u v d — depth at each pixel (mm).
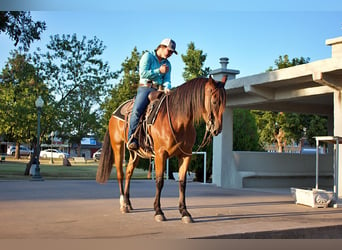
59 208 7020
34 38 14547
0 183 12656
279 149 29594
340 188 8992
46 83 18719
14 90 20172
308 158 14617
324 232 5484
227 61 12898
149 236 4707
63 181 13844
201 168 17766
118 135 6852
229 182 13164
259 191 11305
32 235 4773
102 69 19266
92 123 19391
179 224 5508
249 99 12367
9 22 13828
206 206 7602
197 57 28062
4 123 19906
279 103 13547
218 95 5125
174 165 18016
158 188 5824
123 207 6586
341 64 8320
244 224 5551
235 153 13219
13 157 51938
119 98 24406
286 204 8188
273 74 10203
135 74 25516
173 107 5590
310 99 12414
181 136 5605
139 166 19344
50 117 18641
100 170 7266
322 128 23266
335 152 8164
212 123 5141
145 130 6012
